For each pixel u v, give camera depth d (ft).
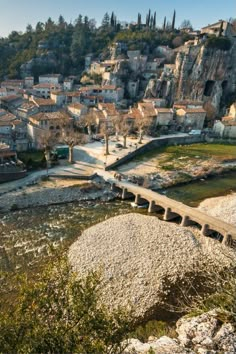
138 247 141.49
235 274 74.18
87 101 437.58
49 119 309.63
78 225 175.11
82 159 275.18
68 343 37.63
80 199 213.05
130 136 360.69
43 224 173.78
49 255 141.59
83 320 40.34
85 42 649.20
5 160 228.43
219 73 497.46
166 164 293.23
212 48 492.54
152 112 403.34
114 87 478.59
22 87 484.33
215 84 501.97
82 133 330.75
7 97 389.39
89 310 41.88
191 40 597.93
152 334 81.10
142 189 216.74
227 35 545.44
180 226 173.47
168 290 116.26
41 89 465.88
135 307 107.14
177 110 423.64
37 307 40.57
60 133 306.35
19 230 164.86
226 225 166.61
